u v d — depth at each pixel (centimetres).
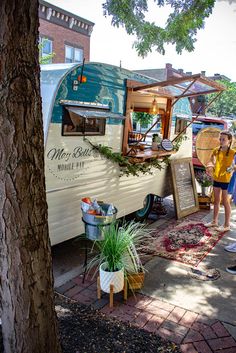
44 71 380
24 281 195
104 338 264
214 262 429
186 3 370
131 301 329
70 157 389
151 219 611
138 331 279
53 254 446
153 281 373
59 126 366
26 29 167
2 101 168
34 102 177
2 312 207
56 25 1479
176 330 283
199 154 740
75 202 409
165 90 564
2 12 160
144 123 766
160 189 632
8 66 165
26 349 207
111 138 461
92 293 344
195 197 664
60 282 366
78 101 387
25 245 190
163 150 593
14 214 183
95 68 406
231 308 323
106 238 325
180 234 528
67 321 286
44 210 197
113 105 452
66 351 243
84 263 404
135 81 485
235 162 527
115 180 481
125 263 326
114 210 370
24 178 181
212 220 593
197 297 342
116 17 376
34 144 182
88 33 1653
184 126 698
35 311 204
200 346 263
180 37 389
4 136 173
